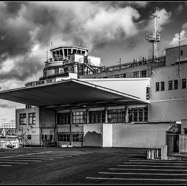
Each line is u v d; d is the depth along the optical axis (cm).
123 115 5297
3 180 1806
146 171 1984
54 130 6481
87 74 6812
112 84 4775
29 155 3384
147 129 4547
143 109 5069
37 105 6250
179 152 3409
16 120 6906
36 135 6338
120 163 2448
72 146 5738
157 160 2652
